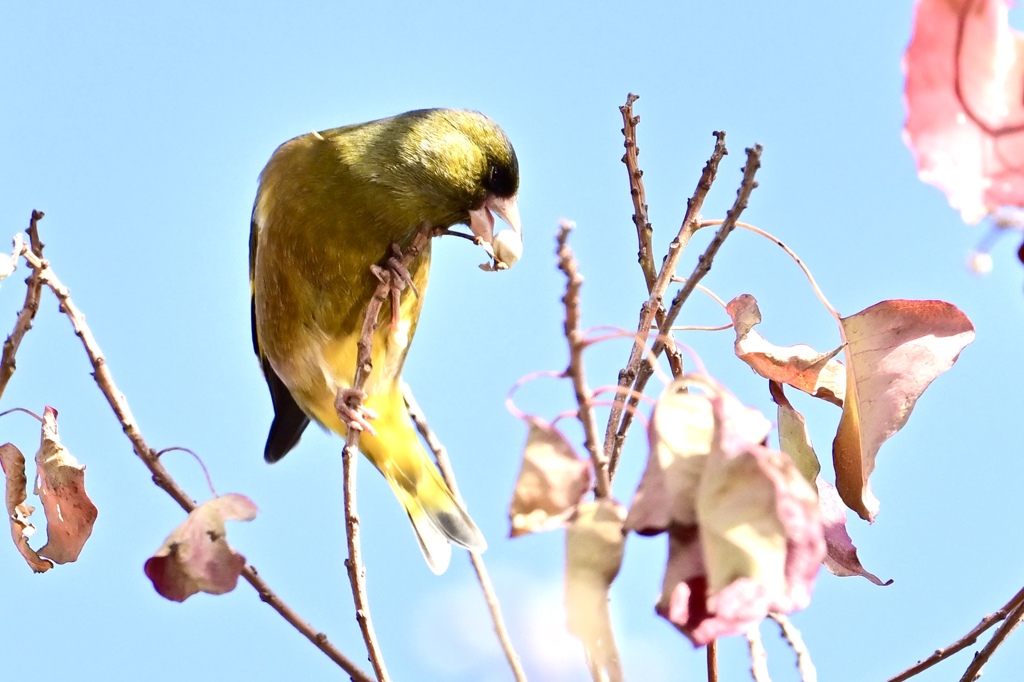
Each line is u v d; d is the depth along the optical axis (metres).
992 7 3.23
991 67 3.23
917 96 3.26
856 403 5.20
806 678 5.31
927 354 5.14
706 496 3.58
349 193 9.29
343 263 9.34
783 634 5.42
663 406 3.76
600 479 4.09
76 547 6.19
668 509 3.61
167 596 4.78
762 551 3.52
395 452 9.29
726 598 3.50
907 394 5.10
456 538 9.03
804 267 5.38
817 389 5.48
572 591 3.77
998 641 5.43
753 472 3.58
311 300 9.41
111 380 5.95
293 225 9.32
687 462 3.65
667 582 3.59
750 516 3.55
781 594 3.49
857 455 5.18
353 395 6.74
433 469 9.26
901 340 5.20
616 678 3.74
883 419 5.11
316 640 5.63
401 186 9.36
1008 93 3.23
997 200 3.18
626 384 5.57
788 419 5.37
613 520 3.79
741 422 3.70
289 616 5.62
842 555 5.33
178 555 4.79
